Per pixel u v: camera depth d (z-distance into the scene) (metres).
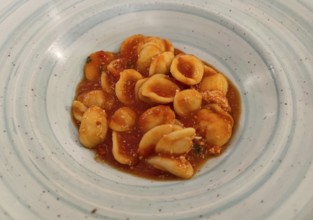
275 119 0.15
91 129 0.15
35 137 0.14
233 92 0.17
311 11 0.17
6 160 0.14
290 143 0.14
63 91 0.17
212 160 0.15
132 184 0.14
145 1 0.18
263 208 0.12
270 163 0.14
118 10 0.18
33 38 0.17
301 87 0.15
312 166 0.13
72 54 0.17
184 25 0.18
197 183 0.14
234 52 0.17
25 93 0.16
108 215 0.12
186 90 0.16
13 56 0.16
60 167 0.14
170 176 0.14
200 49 0.18
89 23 0.18
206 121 0.15
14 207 0.12
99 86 0.17
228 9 0.18
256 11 0.18
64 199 0.13
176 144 0.14
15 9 0.17
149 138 0.14
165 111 0.15
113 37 0.18
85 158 0.15
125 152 0.15
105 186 0.14
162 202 0.13
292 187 0.13
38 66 0.16
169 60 0.17
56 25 0.17
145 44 0.17
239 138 0.15
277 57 0.16
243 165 0.14
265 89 0.16
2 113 0.15
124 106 0.16
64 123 0.16
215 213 0.12
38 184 0.13
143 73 0.17
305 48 0.16
